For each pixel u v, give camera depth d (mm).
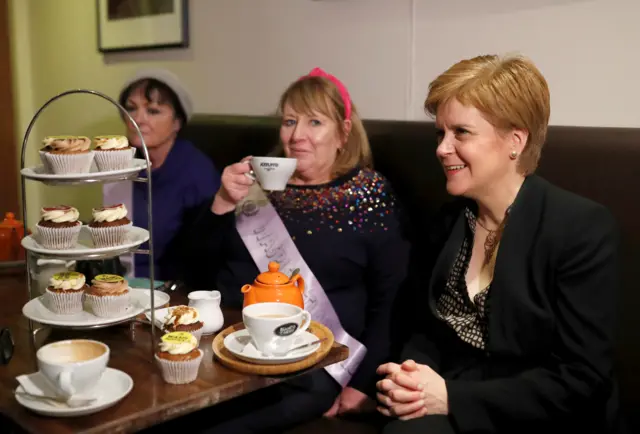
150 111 2197
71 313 1183
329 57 1965
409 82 1768
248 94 2242
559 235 1160
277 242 1609
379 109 1855
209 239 1644
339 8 1914
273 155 1889
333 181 1618
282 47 2104
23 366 1105
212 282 1747
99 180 1125
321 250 1570
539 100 1209
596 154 1308
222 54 2312
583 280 1147
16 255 1747
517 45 1546
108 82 2830
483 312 1249
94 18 2824
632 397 1244
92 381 952
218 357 1115
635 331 1243
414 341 1405
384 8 1800
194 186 2127
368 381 1536
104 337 1244
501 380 1191
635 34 1359
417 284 1547
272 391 1408
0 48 3119
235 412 1349
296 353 1104
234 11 2236
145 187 2168
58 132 3164
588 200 1195
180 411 978
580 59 1449
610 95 1413
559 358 1183
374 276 1580
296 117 1633
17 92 3244
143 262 2152
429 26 1706
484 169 1229
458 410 1175
